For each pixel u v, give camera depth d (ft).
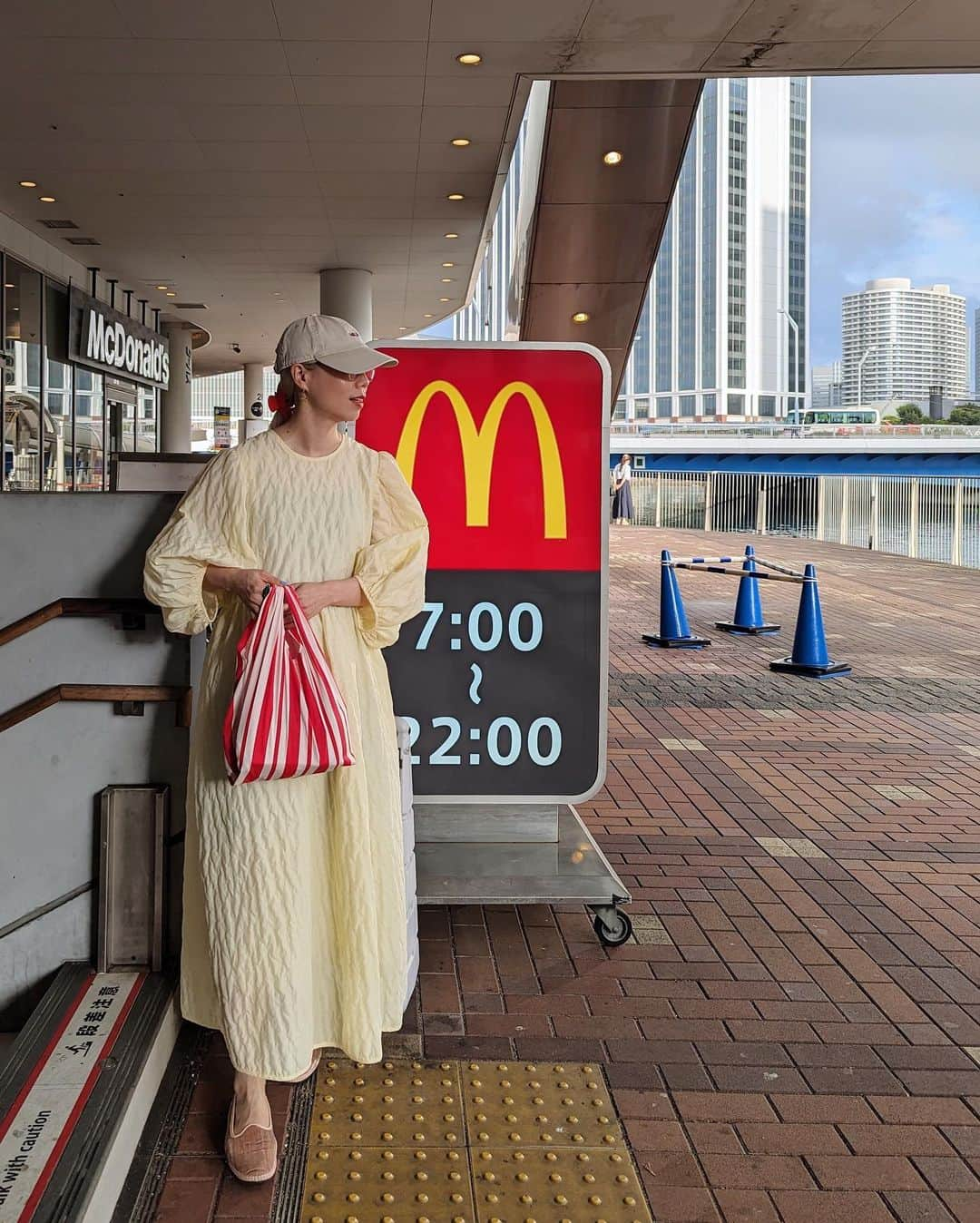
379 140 38.32
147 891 10.38
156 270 63.67
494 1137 9.14
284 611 8.17
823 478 88.79
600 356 13.47
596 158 37.60
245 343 98.84
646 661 34.91
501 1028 11.01
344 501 8.81
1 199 47.26
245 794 8.35
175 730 10.36
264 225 51.88
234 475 8.67
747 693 29.86
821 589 55.16
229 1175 8.50
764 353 606.96
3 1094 8.53
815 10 27.07
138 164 41.60
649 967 12.52
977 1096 9.93
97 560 10.19
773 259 606.14
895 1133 9.33
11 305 51.80
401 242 55.62
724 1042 10.82
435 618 13.56
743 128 588.91
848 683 31.37
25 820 10.39
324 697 8.14
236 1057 8.46
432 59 30.63
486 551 13.56
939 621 44.52
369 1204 8.24
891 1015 11.46
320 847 8.68
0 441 50.49
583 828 14.94
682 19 27.99
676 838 17.38
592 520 13.58
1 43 29.48
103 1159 7.81
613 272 44.42
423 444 13.47
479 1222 8.07
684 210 606.14
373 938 8.68
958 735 24.95
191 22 28.09
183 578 8.48
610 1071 10.21
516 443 13.51
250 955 8.38
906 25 28.35
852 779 21.09
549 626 13.64
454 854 13.87
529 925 13.74
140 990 10.12
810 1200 8.41
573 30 28.50
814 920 14.03
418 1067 10.21
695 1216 8.21
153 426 81.10
